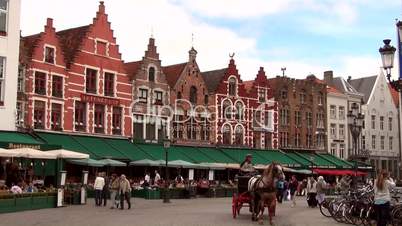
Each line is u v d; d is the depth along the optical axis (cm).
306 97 6575
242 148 5703
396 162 7662
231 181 5103
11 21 3425
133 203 3444
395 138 7706
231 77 5784
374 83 7581
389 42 1898
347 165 6294
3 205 2544
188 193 4203
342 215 2253
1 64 3400
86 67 4597
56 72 4381
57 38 4428
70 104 4459
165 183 3747
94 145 4403
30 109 4169
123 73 4859
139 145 4797
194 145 5325
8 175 3170
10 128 3456
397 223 1952
